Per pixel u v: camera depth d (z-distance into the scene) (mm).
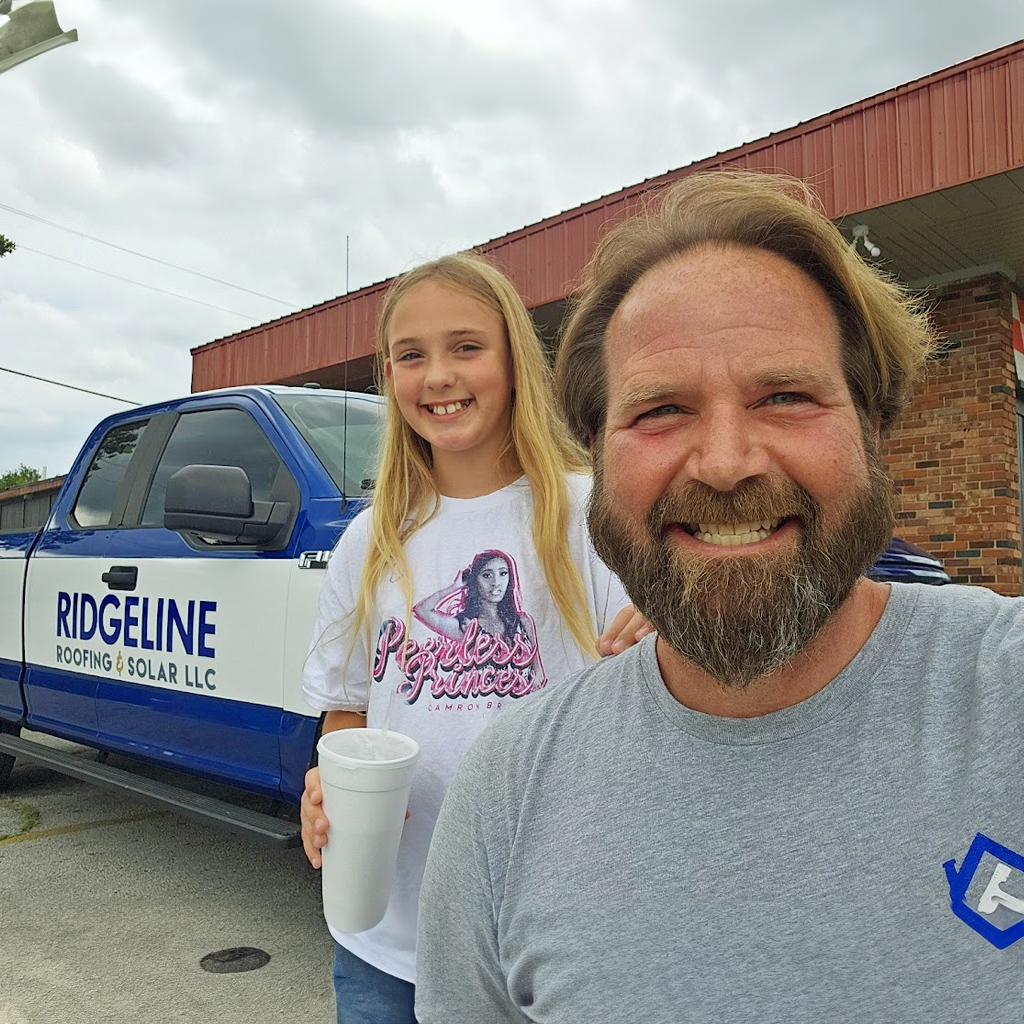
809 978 768
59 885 3807
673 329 896
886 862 767
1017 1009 695
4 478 23266
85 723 3924
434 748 1575
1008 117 4750
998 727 774
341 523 2850
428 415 1658
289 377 9117
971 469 6180
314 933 3334
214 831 4543
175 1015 2729
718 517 859
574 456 1708
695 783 866
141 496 3879
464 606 1619
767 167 5656
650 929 841
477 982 1062
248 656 3061
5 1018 2697
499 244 7016
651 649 992
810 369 868
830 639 878
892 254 5957
